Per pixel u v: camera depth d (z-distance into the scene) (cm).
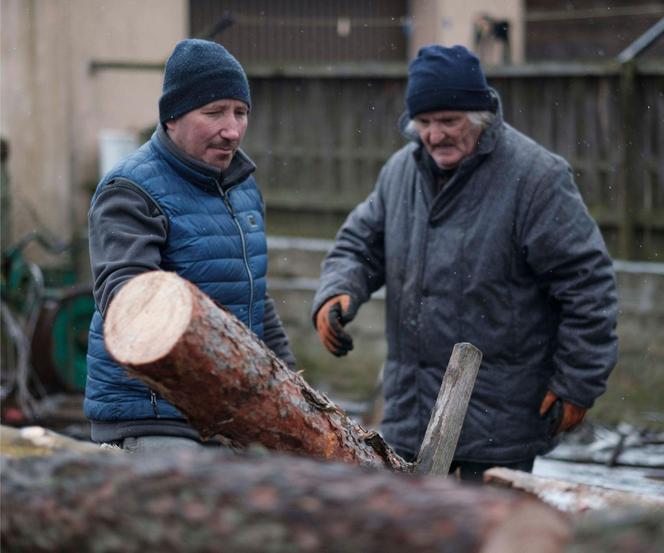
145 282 365
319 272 1209
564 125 1161
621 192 1139
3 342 1140
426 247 563
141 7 1375
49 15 1284
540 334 557
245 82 470
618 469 870
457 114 543
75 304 1084
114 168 460
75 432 977
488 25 1522
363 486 250
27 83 1273
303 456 393
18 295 1092
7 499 283
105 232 443
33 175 1273
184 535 258
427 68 544
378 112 1258
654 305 1046
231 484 258
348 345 577
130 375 371
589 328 538
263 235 489
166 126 466
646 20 1855
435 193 568
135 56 1372
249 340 376
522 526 232
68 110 1298
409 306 568
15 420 1012
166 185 457
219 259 463
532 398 554
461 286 554
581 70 1145
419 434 568
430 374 564
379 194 599
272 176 1303
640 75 1127
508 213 548
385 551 241
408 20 1572
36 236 1111
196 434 454
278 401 380
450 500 240
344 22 1482
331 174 1281
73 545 276
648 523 237
